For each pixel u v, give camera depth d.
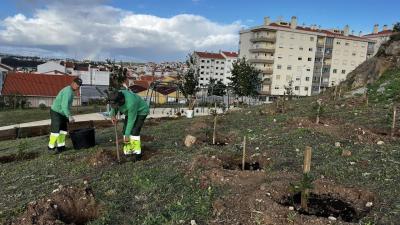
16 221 5.26
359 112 13.80
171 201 5.85
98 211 5.80
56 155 9.77
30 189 6.81
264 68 75.44
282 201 5.59
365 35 88.69
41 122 24.67
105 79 78.50
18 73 51.69
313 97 21.97
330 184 6.05
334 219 4.80
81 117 25.94
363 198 5.76
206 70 100.94
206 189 6.18
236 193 5.82
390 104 14.74
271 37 74.75
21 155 10.16
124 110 8.58
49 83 51.31
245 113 16.58
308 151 5.39
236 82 42.47
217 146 9.80
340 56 79.44
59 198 5.90
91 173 7.71
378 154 7.91
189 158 7.96
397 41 21.19
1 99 38.25
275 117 13.91
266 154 8.34
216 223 5.03
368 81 20.41
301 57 76.25
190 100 29.78
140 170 7.47
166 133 12.26
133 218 5.39
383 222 4.84
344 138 9.64
